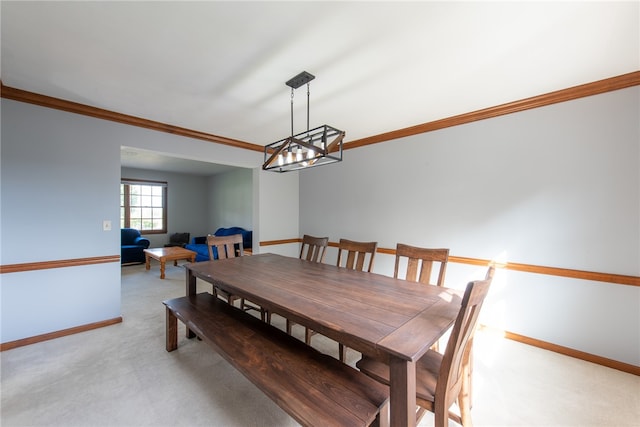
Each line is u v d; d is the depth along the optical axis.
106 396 1.72
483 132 2.70
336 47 1.67
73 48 1.69
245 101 2.45
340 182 4.07
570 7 1.33
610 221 2.09
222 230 6.46
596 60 1.80
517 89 2.23
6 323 2.28
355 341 1.22
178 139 3.29
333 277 2.11
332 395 1.22
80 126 2.60
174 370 2.00
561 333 2.29
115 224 2.81
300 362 1.47
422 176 3.16
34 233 2.39
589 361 2.16
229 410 1.62
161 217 7.15
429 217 3.11
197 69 1.93
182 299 2.45
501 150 2.59
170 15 1.40
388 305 1.53
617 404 1.69
